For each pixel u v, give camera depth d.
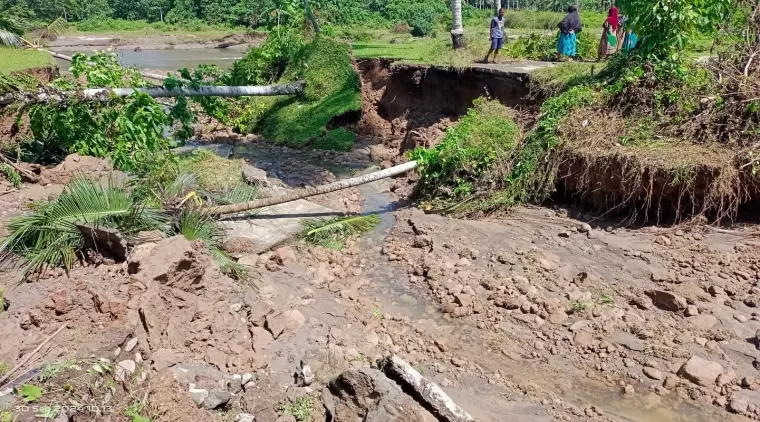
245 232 8.89
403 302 7.43
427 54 16.47
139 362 5.12
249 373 5.41
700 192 8.27
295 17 20.14
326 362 5.70
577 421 5.32
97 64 12.19
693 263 7.49
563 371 6.05
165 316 5.66
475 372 6.06
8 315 5.76
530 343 6.48
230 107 16.58
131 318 5.47
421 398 4.90
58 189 9.05
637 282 7.32
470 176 10.09
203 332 5.77
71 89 11.27
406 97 15.41
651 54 9.66
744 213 8.38
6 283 6.47
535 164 9.63
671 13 9.24
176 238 6.15
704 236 8.08
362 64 16.69
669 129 8.93
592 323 6.64
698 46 12.39
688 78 9.26
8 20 20.16
